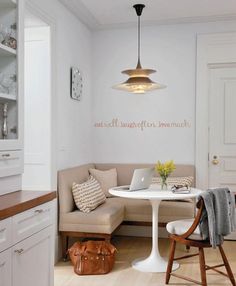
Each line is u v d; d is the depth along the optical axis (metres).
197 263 3.35
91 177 4.03
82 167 4.08
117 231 4.45
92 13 4.01
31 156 3.44
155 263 3.23
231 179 4.33
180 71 4.38
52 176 3.42
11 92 2.34
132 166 4.43
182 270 3.17
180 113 4.38
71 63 3.92
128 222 3.87
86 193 3.53
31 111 3.45
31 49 3.42
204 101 4.30
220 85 4.35
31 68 3.43
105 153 4.59
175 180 4.11
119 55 4.55
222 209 2.59
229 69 4.32
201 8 3.88
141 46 4.48
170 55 4.40
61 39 3.64
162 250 3.78
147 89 3.59
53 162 3.44
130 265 3.31
